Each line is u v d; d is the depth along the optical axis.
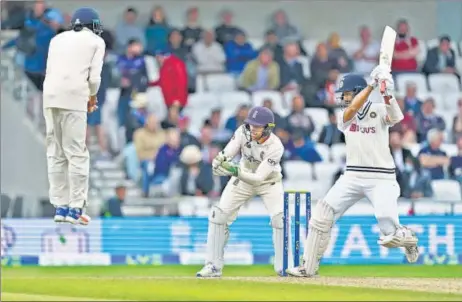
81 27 33.91
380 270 44.94
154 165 58.66
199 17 71.06
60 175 34.06
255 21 71.25
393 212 33.97
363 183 34.19
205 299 26.88
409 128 62.91
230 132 61.53
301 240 44.72
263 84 66.12
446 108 67.75
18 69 59.44
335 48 66.62
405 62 68.12
